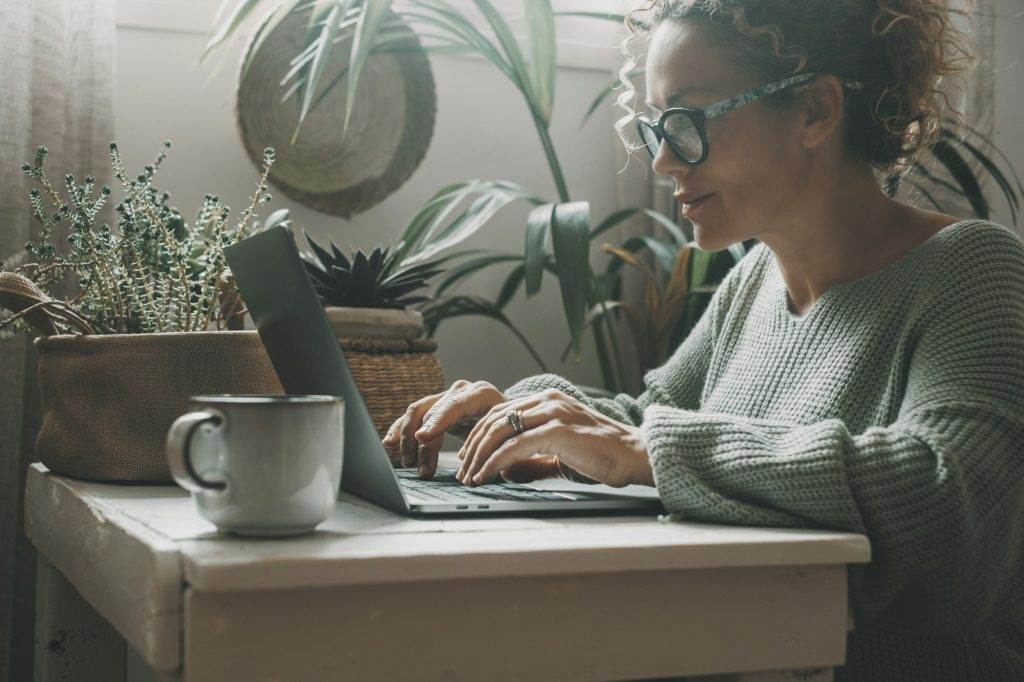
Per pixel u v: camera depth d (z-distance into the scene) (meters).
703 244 0.97
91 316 1.01
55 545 0.92
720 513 0.71
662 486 0.74
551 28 1.75
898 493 0.69
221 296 1.06
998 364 0.77
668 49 0.94
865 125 0.97
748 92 0.91
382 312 1.28
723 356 1.16
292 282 0.71
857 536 0.65
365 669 0.54
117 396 0.91
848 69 0.94
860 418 0.90
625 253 1.85
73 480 0.94
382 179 1.93
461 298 1.86
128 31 1.82
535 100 1.79
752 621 0.63
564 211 1.59
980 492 0.72
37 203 1.02
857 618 0.72
